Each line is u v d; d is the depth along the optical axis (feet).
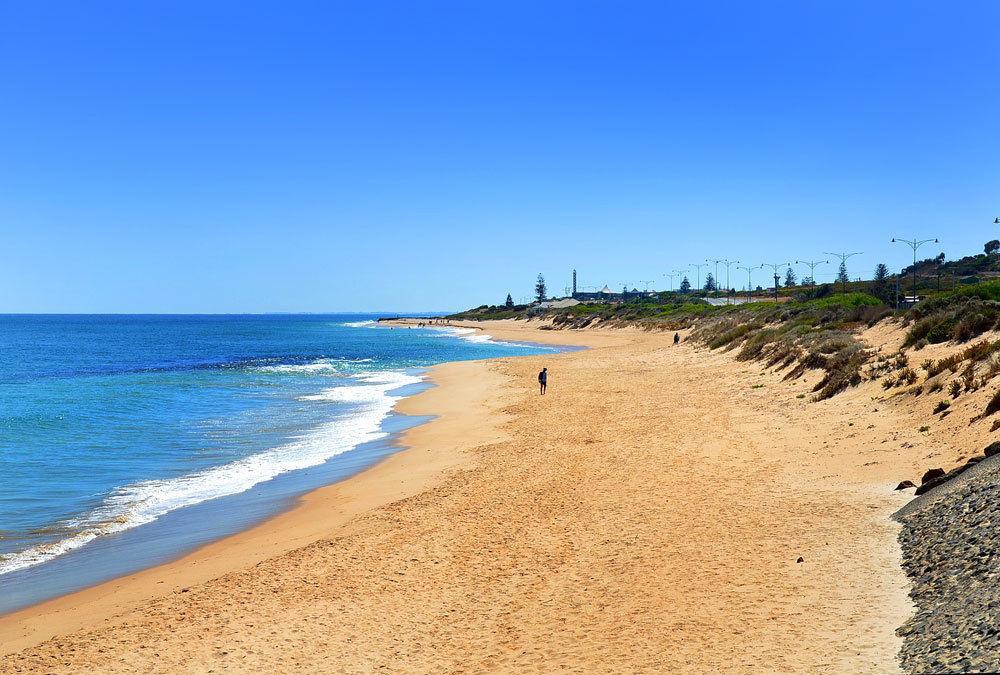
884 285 259.60
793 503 42.96
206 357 237.25
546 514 45.78
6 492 57.98
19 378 158.61
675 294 558.15
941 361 63.82
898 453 49.14
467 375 148.66
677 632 27.94
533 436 74.69
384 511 49.39
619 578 34.27
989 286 113.80
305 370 177.37
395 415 99.19
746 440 62.44
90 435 83.56
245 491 58.80
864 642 24.88
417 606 33.14
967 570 27.25
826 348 93.30
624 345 234.17
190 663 28.68
